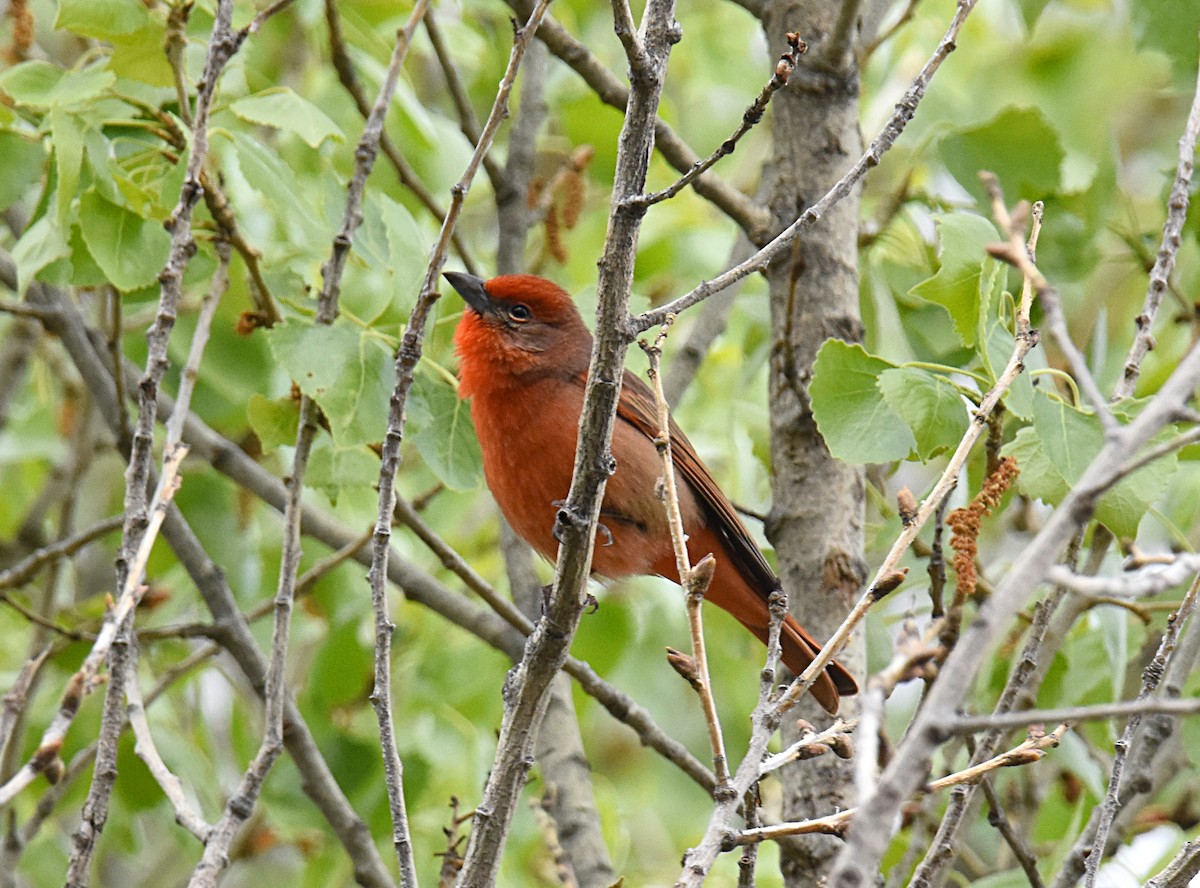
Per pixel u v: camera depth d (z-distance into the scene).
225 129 10.15
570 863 10.55
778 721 6.42
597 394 6.74
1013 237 5.27
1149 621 10.13
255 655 10.73
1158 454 4.76
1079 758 10.22
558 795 10.86
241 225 10.93
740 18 16.45
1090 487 4.75
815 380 8.61
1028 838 10.98
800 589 9.99
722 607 10.69
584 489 6.88
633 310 10.38
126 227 9.73
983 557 13.08
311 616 14.56
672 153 10.46
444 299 11.56
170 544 10.88
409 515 10.42
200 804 12.78
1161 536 12.25
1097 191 12.01
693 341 12.03
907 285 11.79
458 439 10.46
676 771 16.30
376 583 7.44
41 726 12.62
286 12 13.97
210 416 13.32
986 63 16.67
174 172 9.62
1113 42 16.64
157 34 9.56
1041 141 11.87
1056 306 5.07
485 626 11.54
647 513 10.38
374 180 13.23
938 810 11.41
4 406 13.93
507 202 12.33
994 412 8.34
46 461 16.09
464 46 15.20
